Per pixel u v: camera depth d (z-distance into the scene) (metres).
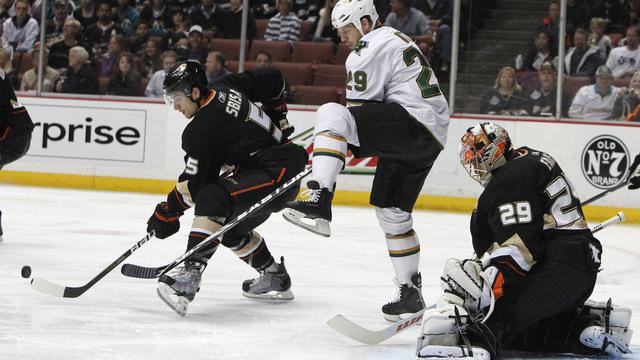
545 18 17.16
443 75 17.58
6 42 18.98
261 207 6.85
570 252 5.68
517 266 5.59
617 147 16.56
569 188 5.79
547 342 6.13
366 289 8.88
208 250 7.11
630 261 11.59
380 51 6.91
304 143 17.84
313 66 18.34
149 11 18.62
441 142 7.10
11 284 8.24
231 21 18.48
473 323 5.69
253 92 7.77
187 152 7.20
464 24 17.48
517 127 17.03
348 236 12.94
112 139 18.31
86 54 18.73
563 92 17.09
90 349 5.95
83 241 11.37
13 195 16.56
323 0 18.52
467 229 14.45
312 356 5.98
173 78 7.07
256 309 7.63
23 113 10.21
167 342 6.24
